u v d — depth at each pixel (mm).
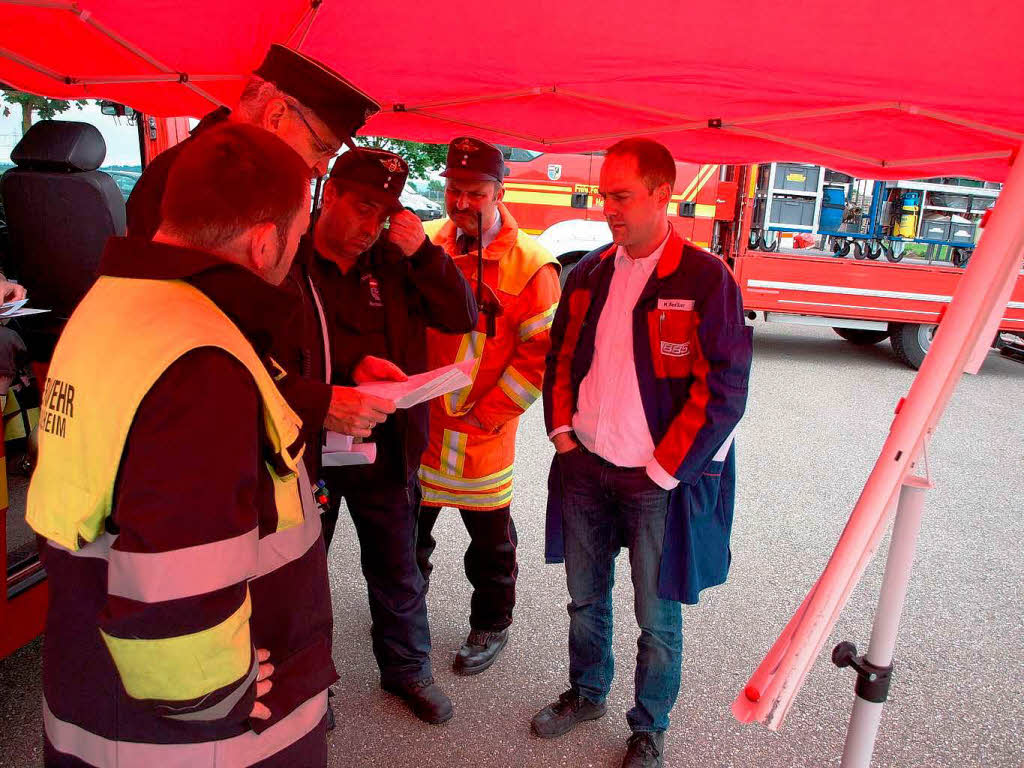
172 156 1434
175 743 1147
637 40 1565
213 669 1012
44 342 3148
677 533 2076
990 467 5352
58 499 1038
